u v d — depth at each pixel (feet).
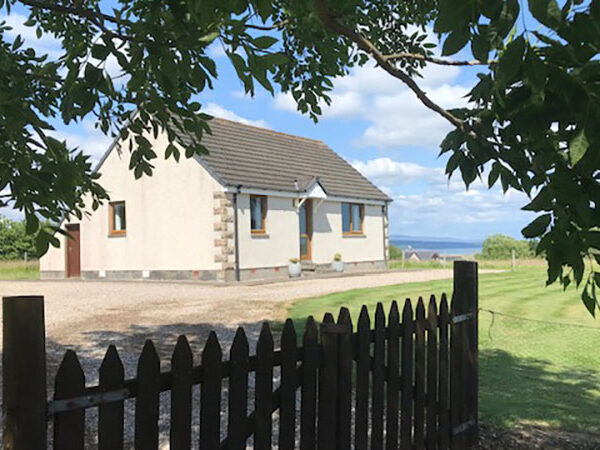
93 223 72.33
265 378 9.15
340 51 16.39
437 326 13.43
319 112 18.88
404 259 105.09
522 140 9.30
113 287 56.54
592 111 6.82
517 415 16.60
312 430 10.05
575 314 33.99
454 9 6.09
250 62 7.36
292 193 68.13
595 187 8.17
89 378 20.07
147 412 7.41
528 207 8.07
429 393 12.95
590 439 14.73
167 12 9.30
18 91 10.89
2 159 9.88
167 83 9.23
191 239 62.75
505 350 25.48
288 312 35.96
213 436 8.27
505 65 6.55
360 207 82.84
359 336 11.00
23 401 6.11
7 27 18.25
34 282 68.08
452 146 10.10
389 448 11.85
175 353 7.77
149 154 15.67
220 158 64.44
